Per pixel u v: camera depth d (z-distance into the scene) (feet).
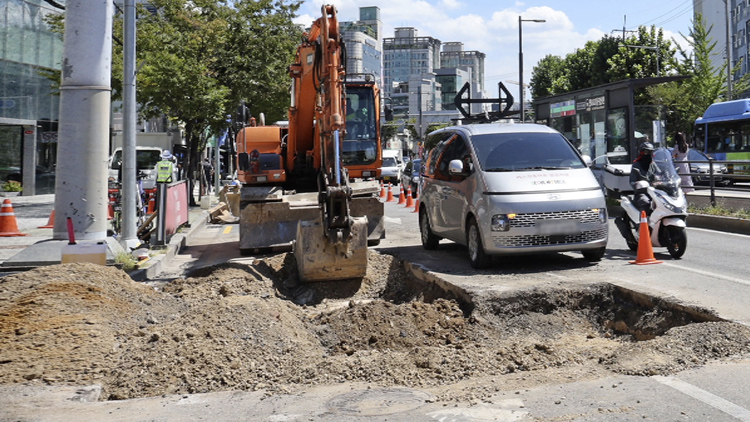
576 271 30.99
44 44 104.78
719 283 27.02
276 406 16.25
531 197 31.81
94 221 37.37
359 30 595.06
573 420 14.24
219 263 39.01
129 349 21.08
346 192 31.45
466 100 82.02
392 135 296.30
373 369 19.31
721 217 49.90
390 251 40.63
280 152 46.91
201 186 98.07
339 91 33.58
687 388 15.98
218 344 20.72
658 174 35.40
